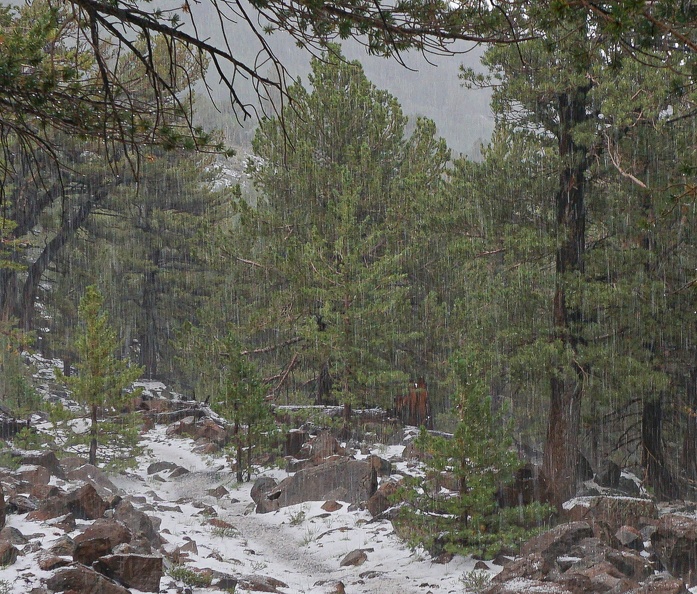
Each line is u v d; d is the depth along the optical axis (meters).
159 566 10.41
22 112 5.66
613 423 26.94
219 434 29.11
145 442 28.83
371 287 25.67
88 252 44.94
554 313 20.72
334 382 28.47
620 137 19.36
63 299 42.12
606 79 18.42
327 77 30.00
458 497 14.51
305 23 5.57
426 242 27.55
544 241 19.89
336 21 5.52
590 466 22.88
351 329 26.00
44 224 37.97
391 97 30.83
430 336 28.27
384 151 30.55
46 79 5.45
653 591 10.42
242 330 29.00
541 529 14.40
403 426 28.55
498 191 20.59
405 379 25.75
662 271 20.30
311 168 28.47
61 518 13.07
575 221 20.58
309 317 27.02
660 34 6.21
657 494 22.06
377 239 28.16
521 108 21.50
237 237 29.94
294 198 29.50
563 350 19.98
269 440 23.30
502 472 14.65
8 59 5.34
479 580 12.49
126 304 46.12
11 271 38.38
